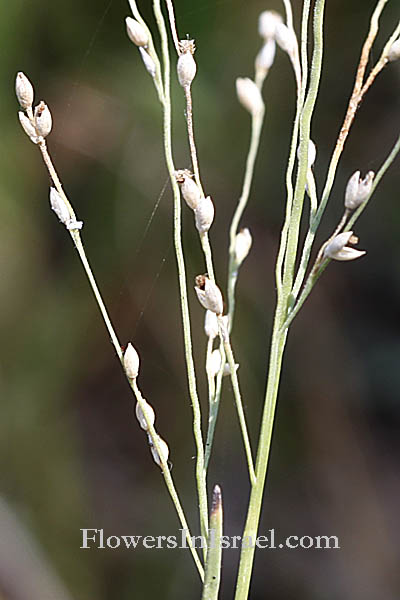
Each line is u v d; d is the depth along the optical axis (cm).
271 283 39
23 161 37
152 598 36
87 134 37
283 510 38
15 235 37
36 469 37
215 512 18
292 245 18
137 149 37
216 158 38
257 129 18
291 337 40
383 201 39
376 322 41
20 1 35
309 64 38
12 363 38
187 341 18
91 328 39
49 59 36
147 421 18
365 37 37
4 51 35
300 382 40
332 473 39
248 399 38
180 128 37
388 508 38
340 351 40
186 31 36
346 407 40
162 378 39
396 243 40
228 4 36
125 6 36
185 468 39
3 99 36
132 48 37
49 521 36
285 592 36
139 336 39
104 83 37
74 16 36
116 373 40
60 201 18
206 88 37
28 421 38
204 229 18
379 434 40
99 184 38
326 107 39
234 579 37
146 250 38
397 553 37
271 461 39
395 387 40
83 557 36
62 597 32
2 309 37
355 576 36
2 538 32
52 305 39
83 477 39
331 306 41
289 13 18
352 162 39
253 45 37
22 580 31
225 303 38
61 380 39
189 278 38
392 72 37
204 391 38
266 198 39
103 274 39
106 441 40
